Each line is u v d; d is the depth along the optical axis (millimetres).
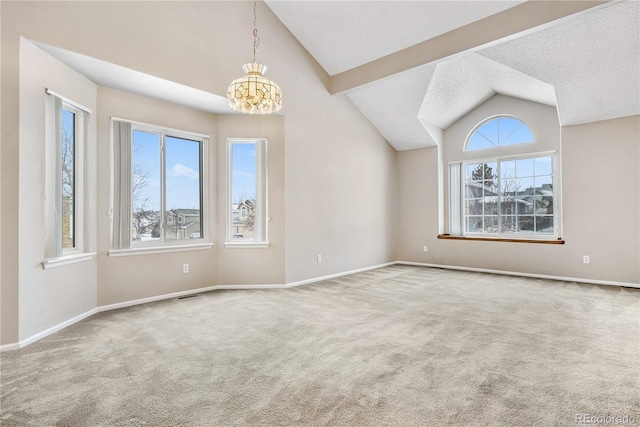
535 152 5637
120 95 3914
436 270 6289
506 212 6043
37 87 2879
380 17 4328
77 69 3336
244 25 4391
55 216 3105
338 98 5785
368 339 2826
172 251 4355
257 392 1985
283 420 1714
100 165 3752
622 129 4738
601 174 4891
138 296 4023
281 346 2688
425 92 5406
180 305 3945
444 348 2623
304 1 4449
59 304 3135
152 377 2180
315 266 5375
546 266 5391
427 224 6805
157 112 4230
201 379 2148
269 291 4664
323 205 5520
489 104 6172
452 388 2018
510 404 1843
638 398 1894
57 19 2889
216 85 4086
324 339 2834
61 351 2611
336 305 3908
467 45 4016
